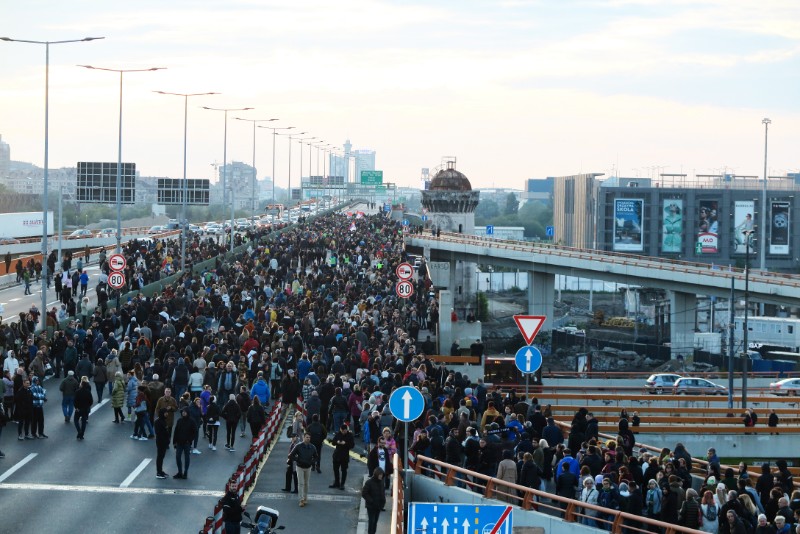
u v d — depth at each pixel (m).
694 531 30.06
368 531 34.72
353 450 49.41
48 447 46.03
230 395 47.25
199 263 115.25
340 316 70.88
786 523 32.34
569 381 99.25
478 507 20.16
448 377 55.31
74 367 58.09
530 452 38.50
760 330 156.50
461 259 183.75
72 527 34.97
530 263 170.75
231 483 31.41
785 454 63.72
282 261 106.81
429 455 40.25
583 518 34.41
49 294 102.81
